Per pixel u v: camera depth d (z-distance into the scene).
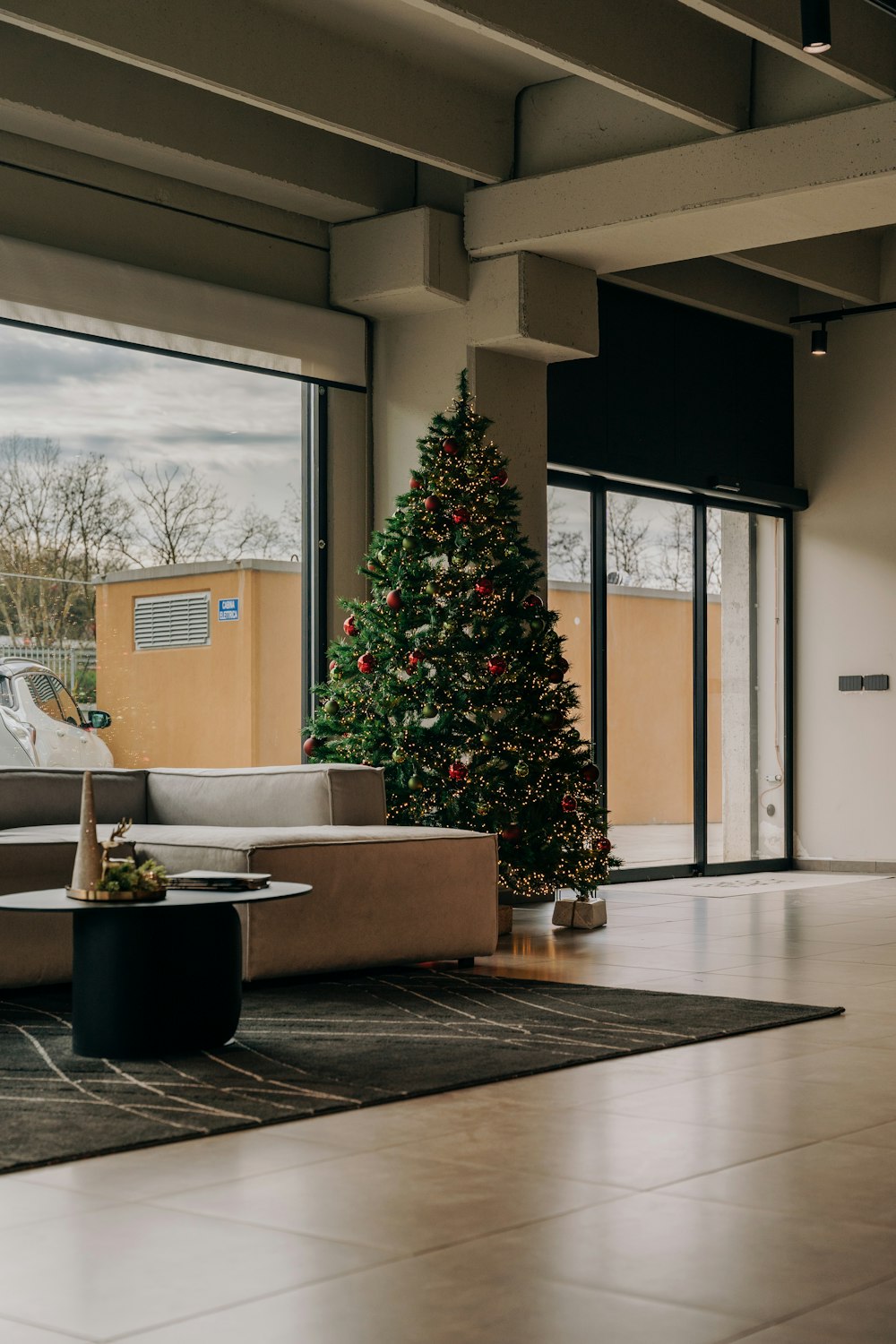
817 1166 3.00
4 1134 3.23
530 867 7.11
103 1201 2.77
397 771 7.16
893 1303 2.22
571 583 9.48
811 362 11.09
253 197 7.80
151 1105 3.52
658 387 9.88
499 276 7.95
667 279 9.72
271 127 7.52
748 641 10.82
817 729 11.04
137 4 6.25
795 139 6.93
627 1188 2.84
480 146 7.73
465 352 8.09
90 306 7.05
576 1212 2.69
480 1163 3.03
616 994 5.21
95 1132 3.25
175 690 7.61
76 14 6.04
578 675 9.50
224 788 6.60
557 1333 2.11
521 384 8.30
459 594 7.23
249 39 6.68
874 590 10.83
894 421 10.77
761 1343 2.07
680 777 10.18
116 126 6.86
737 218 7.33
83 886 4.13
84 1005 4.13
